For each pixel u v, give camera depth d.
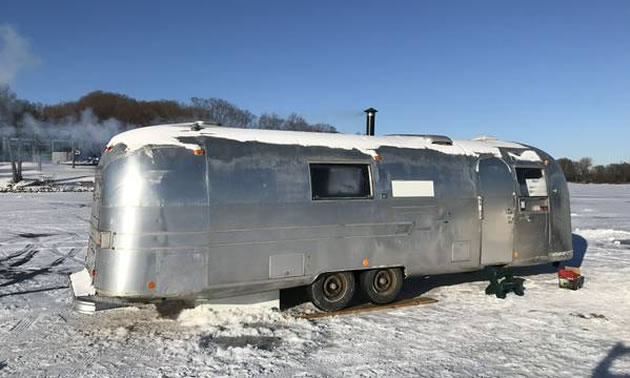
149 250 5.44
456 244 7.30
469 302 7.34
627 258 11.34
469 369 4.88
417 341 5.66
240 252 5.86
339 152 6.59
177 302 6.70
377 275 6.88
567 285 8.20
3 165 53.28
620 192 49.16
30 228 15.90
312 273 6.28
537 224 8.07
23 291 7.84
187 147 5.77
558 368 4.91
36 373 4.71
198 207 5.65
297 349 5.38
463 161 7.51
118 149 5.70
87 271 6.47
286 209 6.11
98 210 5.79
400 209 6.86
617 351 5.39
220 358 5.11
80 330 5.95
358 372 4.79
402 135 7.64
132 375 4.68
